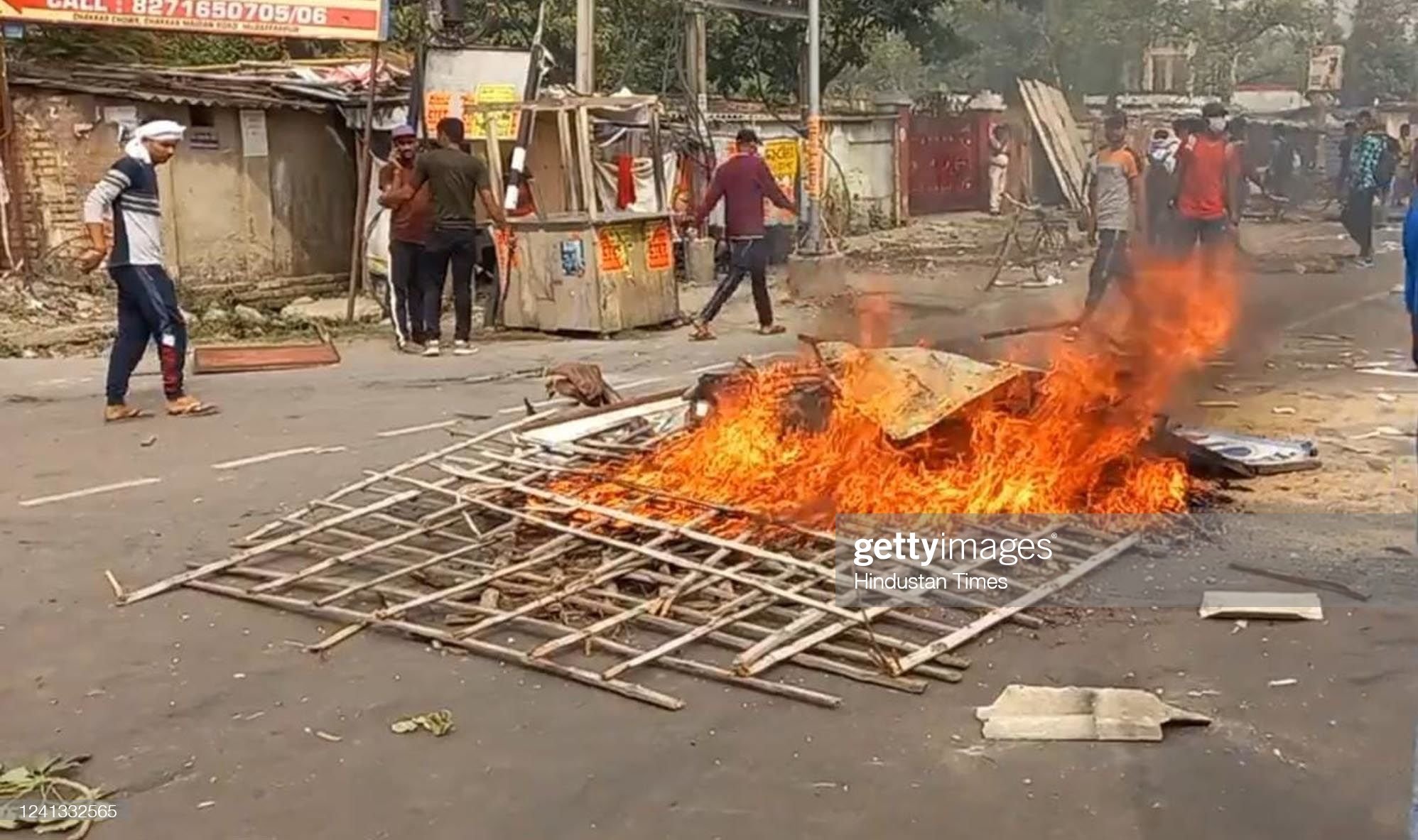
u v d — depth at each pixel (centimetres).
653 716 411
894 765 377
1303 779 365
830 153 2244
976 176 2623
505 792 366
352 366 1088
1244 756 379
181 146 1447
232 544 586
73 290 1362
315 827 349
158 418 866
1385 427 779
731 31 2322
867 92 2812
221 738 401
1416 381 928
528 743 395
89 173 1388
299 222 1561
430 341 1164
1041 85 2016
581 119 1263
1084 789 361
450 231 1139
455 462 646
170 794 368
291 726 409
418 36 1564
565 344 1212
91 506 653
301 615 501
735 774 374
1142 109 1917
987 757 380
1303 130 1995
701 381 666
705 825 347
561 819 351
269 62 1830
